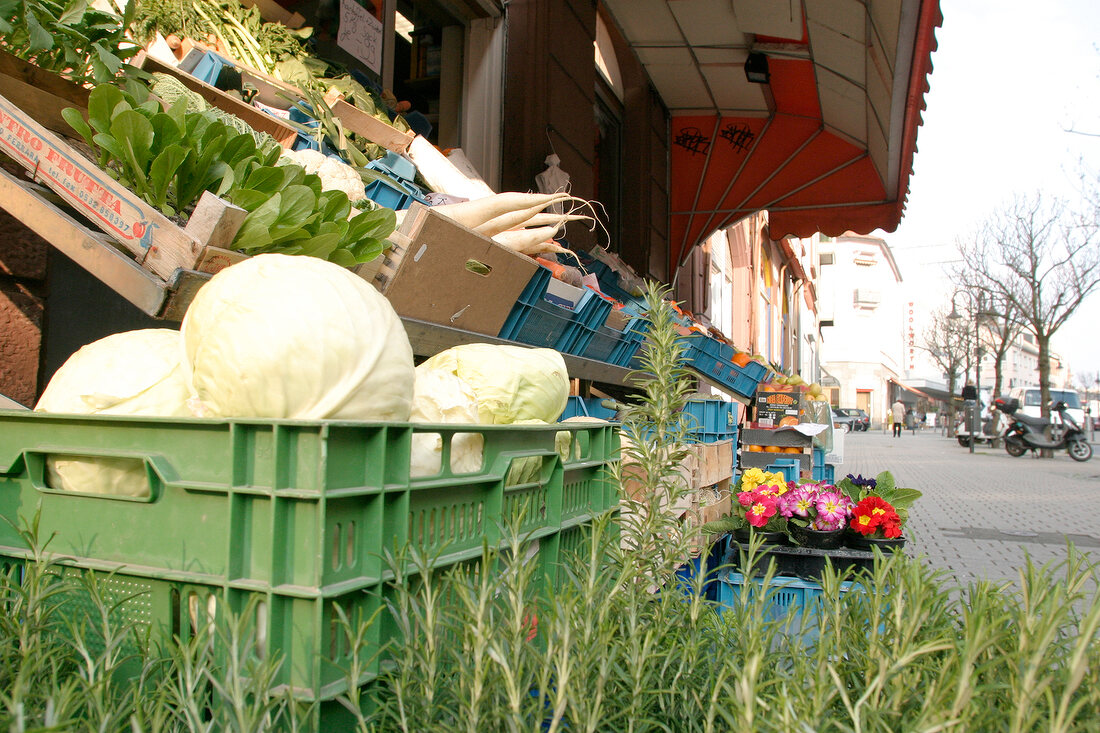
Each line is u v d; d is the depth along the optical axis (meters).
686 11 9.76
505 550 1.86
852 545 4.39
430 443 1.96
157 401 1.73
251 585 1.33
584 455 2.40
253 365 1.60
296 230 2.32
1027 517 10.05
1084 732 1.23
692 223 14.23
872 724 1.21
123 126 2.28
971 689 1.15
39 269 3.18
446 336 3.48
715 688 1.32
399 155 4.98
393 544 1.44
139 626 1.45
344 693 1.35
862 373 84.81
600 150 12.23
